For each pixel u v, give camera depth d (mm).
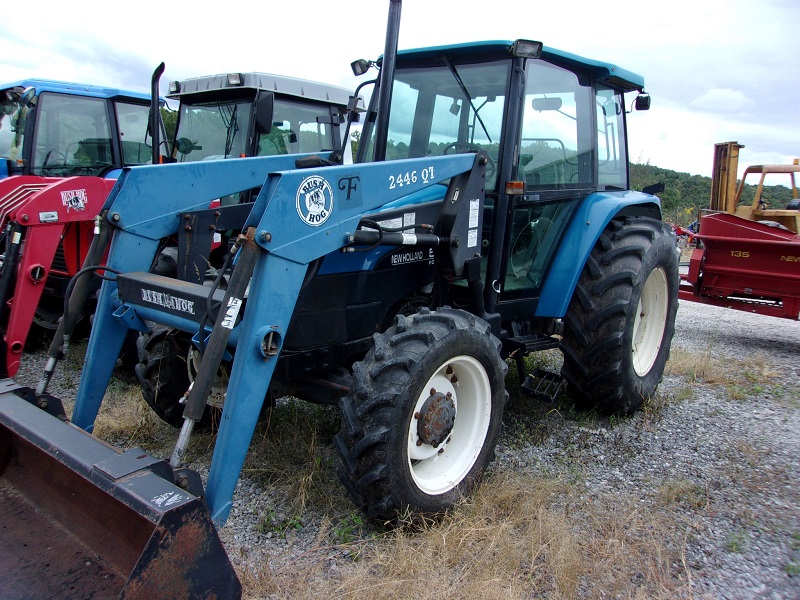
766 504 2846
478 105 3273
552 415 3881
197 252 2879
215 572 1741
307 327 2762
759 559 2430
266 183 2166
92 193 4152
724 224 6332
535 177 3410
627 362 3666
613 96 4230
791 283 5977
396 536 2439
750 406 4188
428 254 3275
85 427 2578
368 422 2385
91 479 1846
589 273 3652
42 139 5781
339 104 6773
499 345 2914
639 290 3660
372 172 2504
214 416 3197
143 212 2695
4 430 2328
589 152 3836
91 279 2566
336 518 2646
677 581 2285
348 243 2449
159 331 3191
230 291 2057
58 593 1830
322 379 2924
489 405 2846
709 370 4922
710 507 2803
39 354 5180
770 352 5801
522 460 3246
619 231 3762
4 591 1857
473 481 2787
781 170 8125
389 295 3113
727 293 6434
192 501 1693
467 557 2379
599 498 2865
